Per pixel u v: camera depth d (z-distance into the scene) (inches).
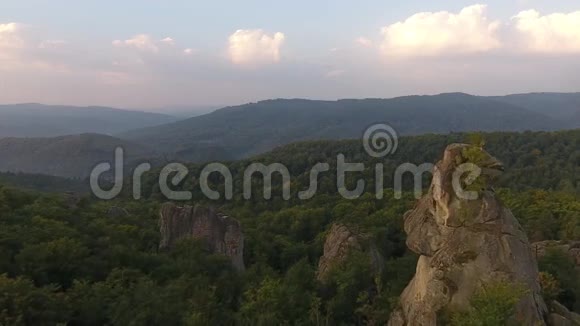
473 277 1056.8
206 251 2358.5
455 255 1082.7
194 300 1540.4
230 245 2458.2
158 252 2404.0
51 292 1493.6
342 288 1630.2
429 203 1182.9
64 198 3668.8
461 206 1101.1
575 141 6697.8
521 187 5280.5
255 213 4896.7
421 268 1172.5
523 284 1015.0
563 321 1071.6
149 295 1519.4
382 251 2399.1
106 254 2063.2
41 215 2534.5
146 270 2062.0
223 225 2504.9
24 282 1413.6
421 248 1150.3
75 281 1598.2
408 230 1213.7
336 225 2228.1
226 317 1521.9
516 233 1101.7
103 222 2763.3
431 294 1090.7
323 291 1733.5
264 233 3435.0
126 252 2107.5
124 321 1395.2
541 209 3378.4
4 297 1294.3
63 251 1820.9
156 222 3351.4
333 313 1545.3
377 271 1770.4
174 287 1635.1
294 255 3004.4
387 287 1640.0
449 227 1106.7
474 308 999.0
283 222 3954.2
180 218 2477.9
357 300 1549.0
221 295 1804.9
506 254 1063.6
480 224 1088.8
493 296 975.6
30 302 1325.0
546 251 1867.6
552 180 5428.2
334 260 1959.9
